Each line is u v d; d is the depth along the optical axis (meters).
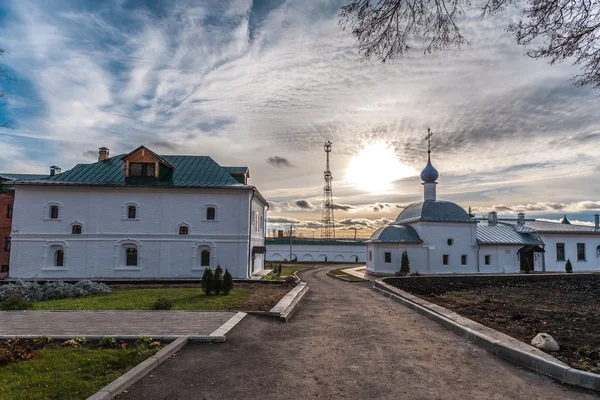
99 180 28.08
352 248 60.16
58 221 27.11
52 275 26.69
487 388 6.34
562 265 39.81
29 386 5.93
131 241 27.11
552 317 11.69
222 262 27.23
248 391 6.12
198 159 31.25
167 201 27.53
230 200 27.73
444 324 11.04
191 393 5.99
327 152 70.50
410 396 6.01
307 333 10.07
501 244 37.84
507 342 8.36
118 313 11.65
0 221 33.06
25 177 35.53
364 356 8.07
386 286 21.03
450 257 36.38
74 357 7.27
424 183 40.62
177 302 14.20
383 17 6.27
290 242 60.47
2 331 9.30
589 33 6.60
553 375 6.80
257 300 14.71
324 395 6.02
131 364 6.96
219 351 8.17
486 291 19.56
